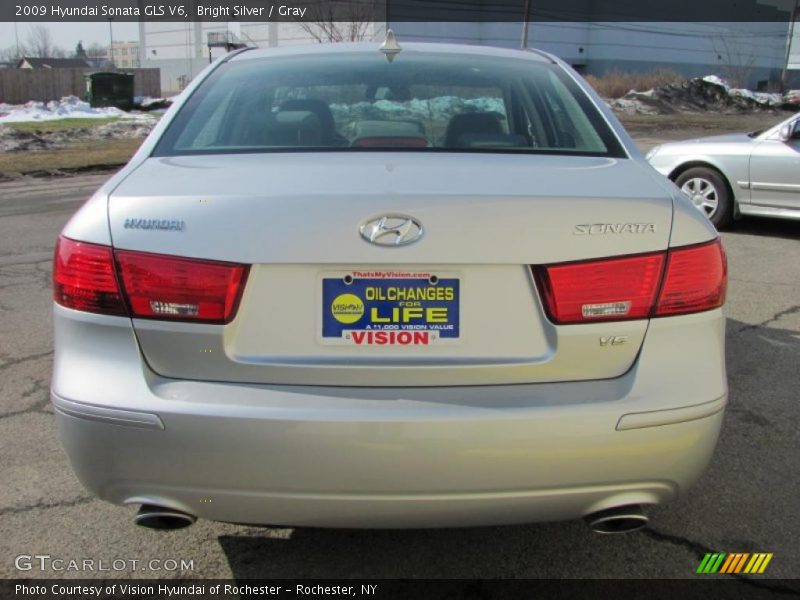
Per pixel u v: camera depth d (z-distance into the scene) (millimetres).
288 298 1891
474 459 1861
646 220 1952
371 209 1866
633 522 2064
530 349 1930
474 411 1862
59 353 2008
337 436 1842
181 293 1884
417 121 2660
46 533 2551
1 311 4938
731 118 33688
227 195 1908
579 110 2689
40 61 70938
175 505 1951
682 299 1971
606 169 2219
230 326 1887
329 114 2646
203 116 2598
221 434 1853
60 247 2014
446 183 1984
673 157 7891
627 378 1951
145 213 1925
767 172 7250
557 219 1904
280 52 3113
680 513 2684
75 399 1923
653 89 39188
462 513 1929
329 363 1897
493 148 2465
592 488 1933
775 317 4875
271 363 1895
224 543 2521
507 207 1891
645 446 1923
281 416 1843
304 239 1861
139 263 1899
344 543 2525
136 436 1887
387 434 1841
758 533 2568
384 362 1902
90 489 2006
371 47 3135
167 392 1893
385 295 1896
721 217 7664
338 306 1898
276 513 1938
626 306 1936
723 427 3318
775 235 7602
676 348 1975
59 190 10750
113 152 15422
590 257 1915
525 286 1913
